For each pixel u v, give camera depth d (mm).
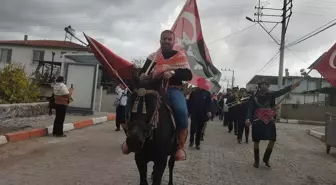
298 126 24000
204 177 7355
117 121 14016
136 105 4445
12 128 11523
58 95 11492
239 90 15719
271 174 8156
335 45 7035
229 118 16828
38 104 16516
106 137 12203
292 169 8859
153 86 4695
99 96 22922
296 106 32094
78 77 19438
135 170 7473
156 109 4496
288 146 13195
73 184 6191
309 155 11320
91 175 6863
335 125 11586
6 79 16047
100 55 5480
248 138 14695
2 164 7355
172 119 4863
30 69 39469
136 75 4812
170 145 4785
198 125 10961
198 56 6992
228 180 7270
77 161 8055
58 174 6797
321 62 7137
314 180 7816
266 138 8688
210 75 7113
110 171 7270
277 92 8820
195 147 11148
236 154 10586
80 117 17406
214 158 9633
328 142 11695
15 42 40344
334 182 7727
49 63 27594
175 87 5152
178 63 5062
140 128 4246
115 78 5570
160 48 5262
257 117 8805
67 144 10250
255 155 8852
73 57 22031
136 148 4176
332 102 35250
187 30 6930
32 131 11031
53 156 8453
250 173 8094
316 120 31375
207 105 10961
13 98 15984
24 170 6957
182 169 7930
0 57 40094
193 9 6965
